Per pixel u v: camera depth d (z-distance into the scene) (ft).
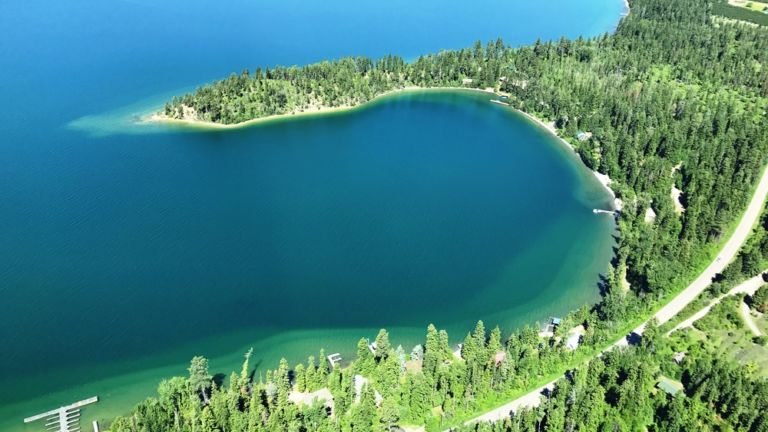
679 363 615.16
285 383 578.66
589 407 546.67
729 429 540.93
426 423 561.43
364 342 613.11
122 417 532.73
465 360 634.43
